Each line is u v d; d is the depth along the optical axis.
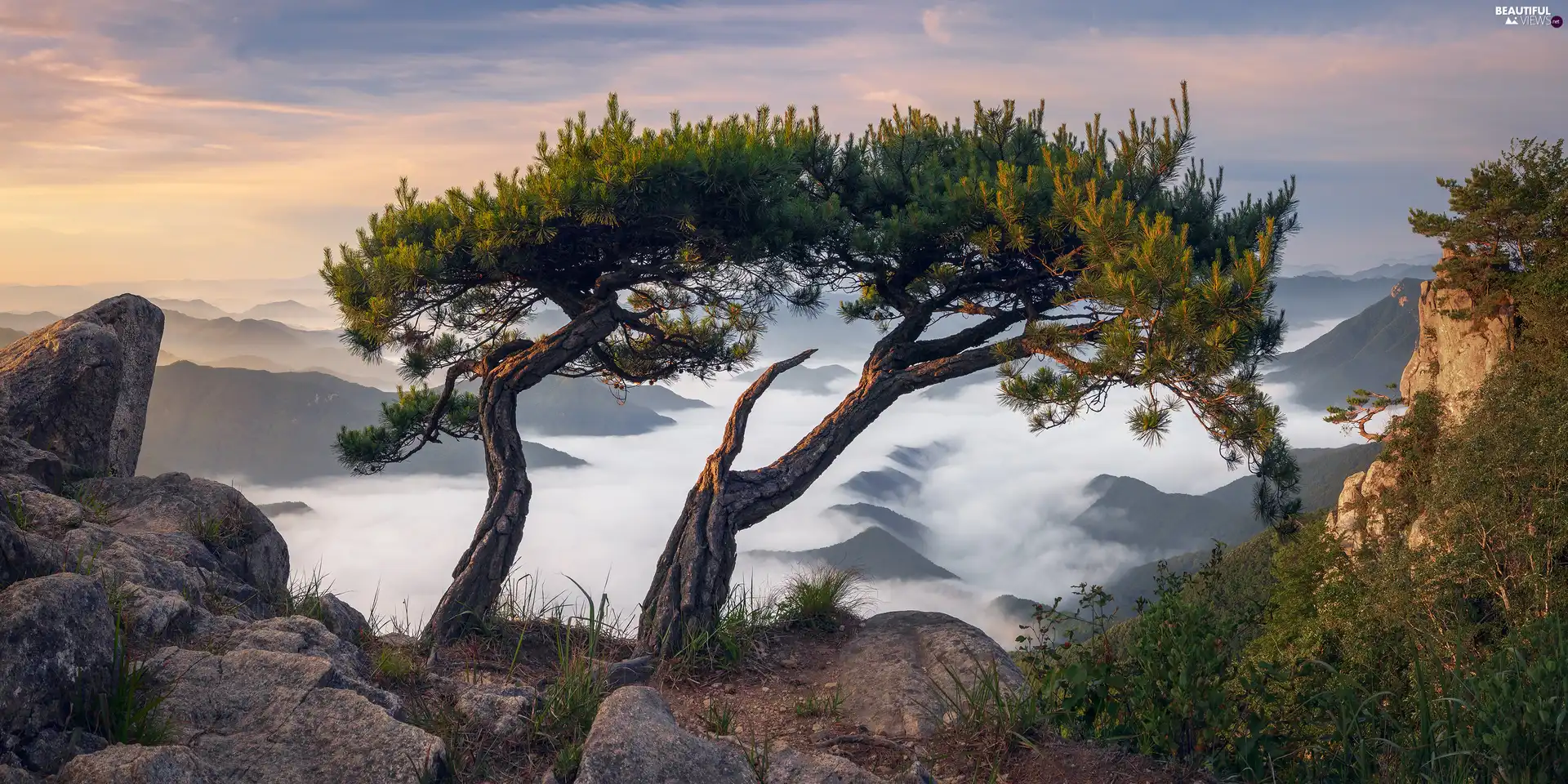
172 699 3.73
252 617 5.63
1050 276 11.77
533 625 7.97
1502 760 3.62
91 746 3.23
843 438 10.31
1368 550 12.08
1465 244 20.73
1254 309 8.66
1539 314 17.91
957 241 11.46
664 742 3.73
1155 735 4.53
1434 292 23.11
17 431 7.52
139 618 4.36
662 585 8.41
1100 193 11.04
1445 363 22.36
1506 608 8.15
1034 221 10.71
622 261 10.67
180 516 6.87
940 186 11.72
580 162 9.28
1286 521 11.08
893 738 5.43
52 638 3.30
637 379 14.42
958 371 10.68
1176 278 8.70
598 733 3.73
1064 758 4.59
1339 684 4.77
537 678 6.84
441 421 13.67
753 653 7.71
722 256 10.62
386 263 9.59
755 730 6.17
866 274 12.52
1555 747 3.58
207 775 3.13
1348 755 4.35
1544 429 9.87
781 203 10.13
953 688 6.29
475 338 12.62
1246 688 4.58
